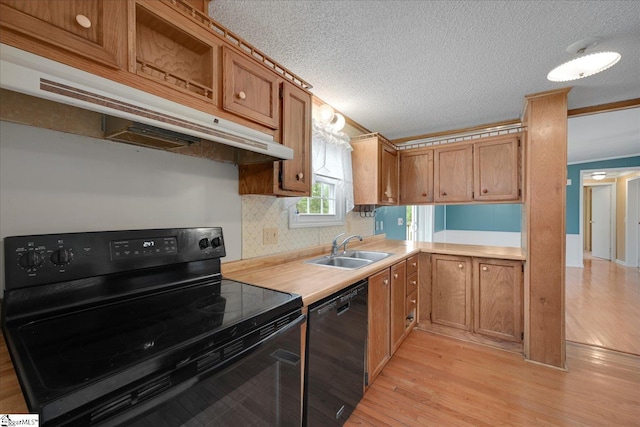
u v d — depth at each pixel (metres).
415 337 2.62
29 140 0.93
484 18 1.37
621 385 1.88
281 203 1.99
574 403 1.70
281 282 1.44
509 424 1.54
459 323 2.61
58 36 0.72
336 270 1.75
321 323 1.30
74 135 1.03
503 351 2.35
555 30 1.46
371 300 1.81
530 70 1.87
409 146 3.22
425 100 2.38
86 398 0.53
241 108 1.23
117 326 0.83
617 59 1.65
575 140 3.91
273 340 0.96
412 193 3.10
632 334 2.64
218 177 1.55
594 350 2.35
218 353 0.78
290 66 1.83
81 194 1.05
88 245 0.98
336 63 1.80
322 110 2.36
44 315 0.87
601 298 3.65
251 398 0.89
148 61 1.04
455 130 3.25
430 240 5.15
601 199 6.70
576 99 2.35
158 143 1.18
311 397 1.24
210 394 0.75
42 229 0.96
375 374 1.89
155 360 0.64
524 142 2.40
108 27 0.82
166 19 0.98
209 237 1.37
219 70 1.15
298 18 1.37
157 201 1.28
